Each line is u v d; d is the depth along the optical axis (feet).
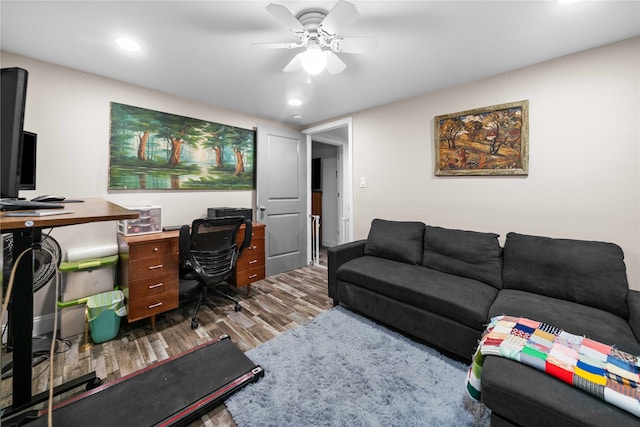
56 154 6.89
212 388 4.62
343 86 8.27
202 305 8.45
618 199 5.82
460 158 8.09
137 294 6.64
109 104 7.66
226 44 5.95
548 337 4.04
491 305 5.56
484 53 6.32
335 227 17.31
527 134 6.89
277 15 4.40
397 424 4.11
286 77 7.61
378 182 10.29
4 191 2.84
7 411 3.84
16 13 4.88
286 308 8.26
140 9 4.81
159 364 5.24
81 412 4.07
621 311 4.94
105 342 6.29
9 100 2.85
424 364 5.50
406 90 8.55
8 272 4.68
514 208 7.19
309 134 13.19
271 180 11.51
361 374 5.20
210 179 10.03
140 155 8.28
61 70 6.92
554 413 2.96
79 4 4.66
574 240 5.86
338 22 4.60
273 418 4.20
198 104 9.65
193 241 7.20
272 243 11.62
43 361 5.57
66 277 6.42
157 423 3.92
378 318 6.97
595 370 3.32
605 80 5.90
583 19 5.04
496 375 3.49
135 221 7.36
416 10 4.84
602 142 5.96
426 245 7.89
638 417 2.76
